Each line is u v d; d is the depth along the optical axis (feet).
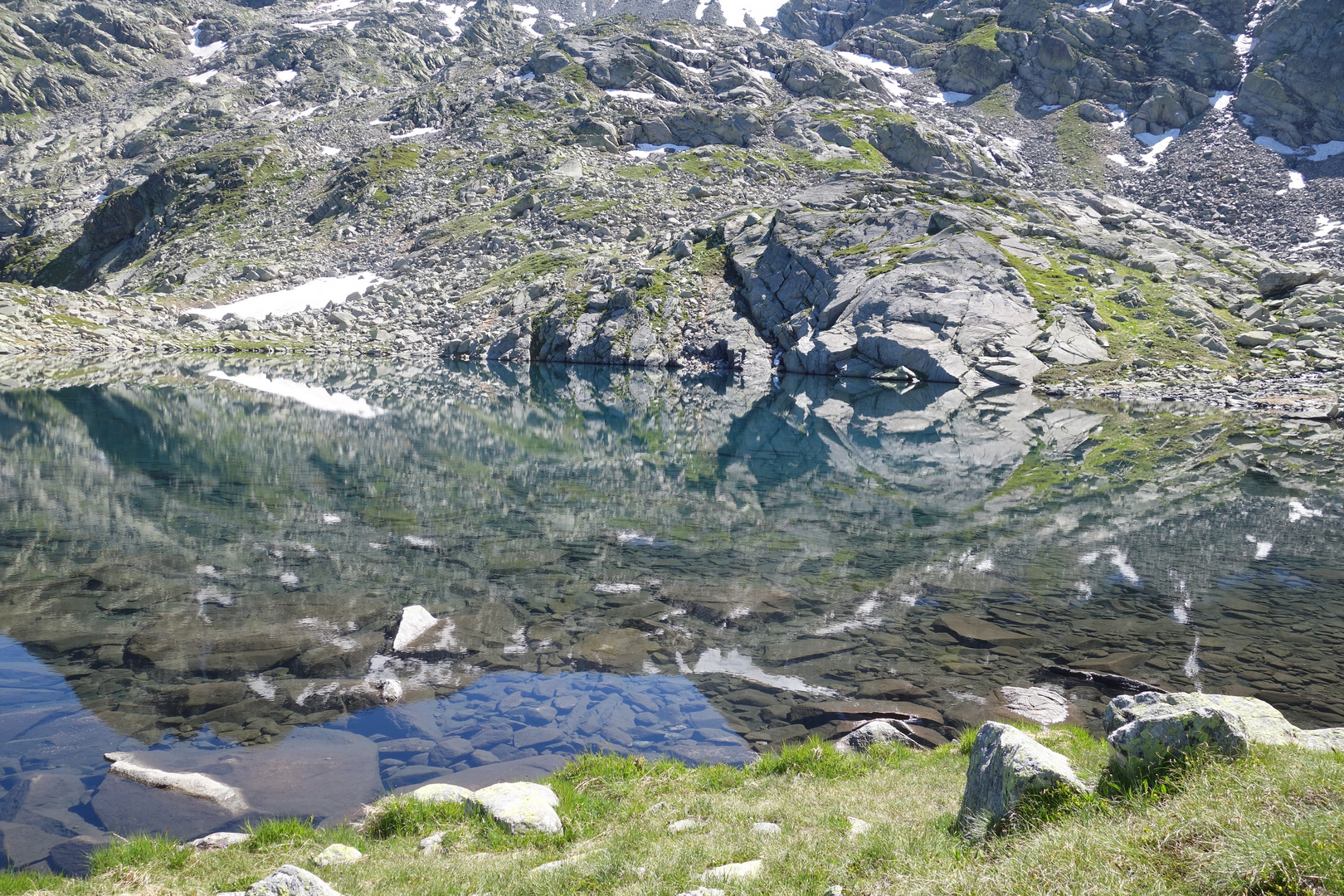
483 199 459.73
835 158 483.10
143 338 320.91
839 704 46.24
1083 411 184.34
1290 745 22.56
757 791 34.12
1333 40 504.84
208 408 172.35
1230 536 82.94
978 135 556.92
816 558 75.46
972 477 115.14
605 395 220.02
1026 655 53.36
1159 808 19.94
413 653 53.21
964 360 231.91
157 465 113.80
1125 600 63.87
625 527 86.58
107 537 78.54
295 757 39.65
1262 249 403.95
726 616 60.64
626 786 35.42
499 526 86.12
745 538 82.48
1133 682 48.55
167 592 63.72
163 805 35.09
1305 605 62.59
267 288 392.88
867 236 283.18
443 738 42.22
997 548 79.15
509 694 47.65
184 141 647.56
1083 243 292.20
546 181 455.63
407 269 395.96
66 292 342.03
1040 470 119.03
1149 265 282.15
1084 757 31.42
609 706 46.11
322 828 32.89
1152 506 95.91
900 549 78.54
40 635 54.60
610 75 597.93
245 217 502.38
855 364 248.32
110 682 48.01
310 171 555.28
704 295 302.04
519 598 63.98
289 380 233.96
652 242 359.87
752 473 118.32
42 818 33.76
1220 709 22.90
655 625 58.80
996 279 250.98
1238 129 517.96
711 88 602.85
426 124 600.39
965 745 37.96
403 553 75.82
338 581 67.21
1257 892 16.03
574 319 305.73
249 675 49.42
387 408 182.70
